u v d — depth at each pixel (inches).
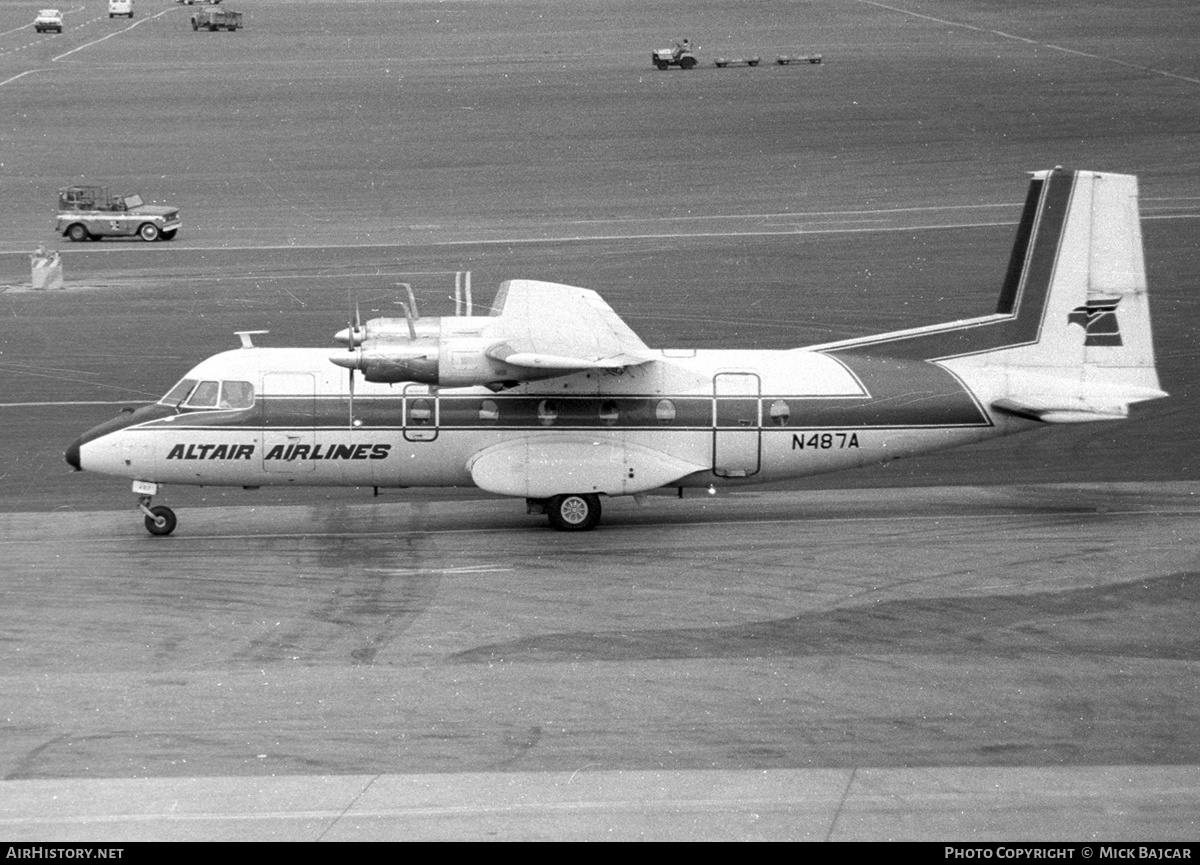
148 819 932.6
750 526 1734.7
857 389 1732.3
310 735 1081.4
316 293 3105.3
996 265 3260.3
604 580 1499.8
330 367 1720.0
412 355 1624.0
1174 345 2600.9
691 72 6476.4
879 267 3272.6
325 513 1827.0
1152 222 3629.4
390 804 954.1
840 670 1217.4
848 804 948.0
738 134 5073.8
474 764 1023.6
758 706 1134.4
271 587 1483.8
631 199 4153.5
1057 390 1747.0
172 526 1710.1
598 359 1635.1
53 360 2581.2
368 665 1242.0
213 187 4407.0
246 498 1915.6
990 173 4347.9
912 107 5447.8
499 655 1264.8
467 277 1868.8
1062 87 5767.7
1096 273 1743.4
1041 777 990.4
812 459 1734.7
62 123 5438.0
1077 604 1396.4
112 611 1401.3
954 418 1737.2
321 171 4623.5
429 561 1583.4
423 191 4320.9
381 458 1704.0
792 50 7086.6
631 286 3132.4
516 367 1631.4
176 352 2630.4
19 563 1579.7
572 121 5388.8
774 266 3304.6
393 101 5876.0
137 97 5984.3
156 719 1114.7
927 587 1457.9
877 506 1834.4
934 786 976.3
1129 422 2229.3
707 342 2650.1
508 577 1514.5
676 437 1713.8
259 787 984.3
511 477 1691.7
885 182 4284.0
